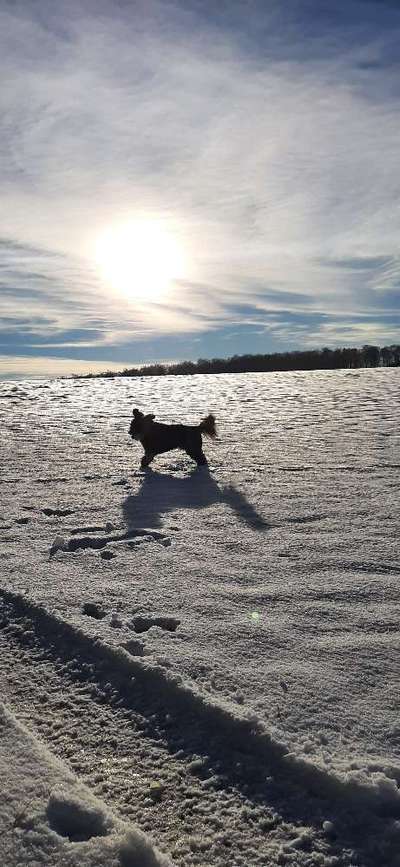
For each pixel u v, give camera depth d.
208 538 2.53
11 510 3.02
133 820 1.07
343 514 2.85
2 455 4.54
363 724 1.28
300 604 1.86
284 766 1.17
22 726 1.29
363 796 1.08
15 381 12.55
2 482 3.66
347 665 1.51
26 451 4.72
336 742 1.22
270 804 1.09
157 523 2.77
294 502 3.10
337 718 1.30
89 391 9.98
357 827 1.03
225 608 1.83
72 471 4.01
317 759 1.16
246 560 2.25
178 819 1.07
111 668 1.53
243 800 1.11
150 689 1.43
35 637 1.72
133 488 3.53
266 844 1.01
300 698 1.36
